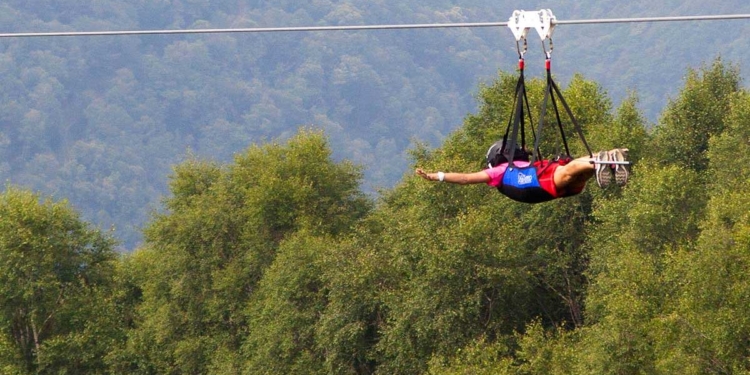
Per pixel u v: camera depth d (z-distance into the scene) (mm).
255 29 75188
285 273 192375
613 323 129250
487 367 143125
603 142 177000
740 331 119062
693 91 190375
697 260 125312
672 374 123188
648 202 151125
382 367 169000
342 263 179250
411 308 157125
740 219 130125
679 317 124375
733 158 160875
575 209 168375
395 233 176375
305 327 187250
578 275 171375
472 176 56094
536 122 190125
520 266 161750
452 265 155625
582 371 130875
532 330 145375
